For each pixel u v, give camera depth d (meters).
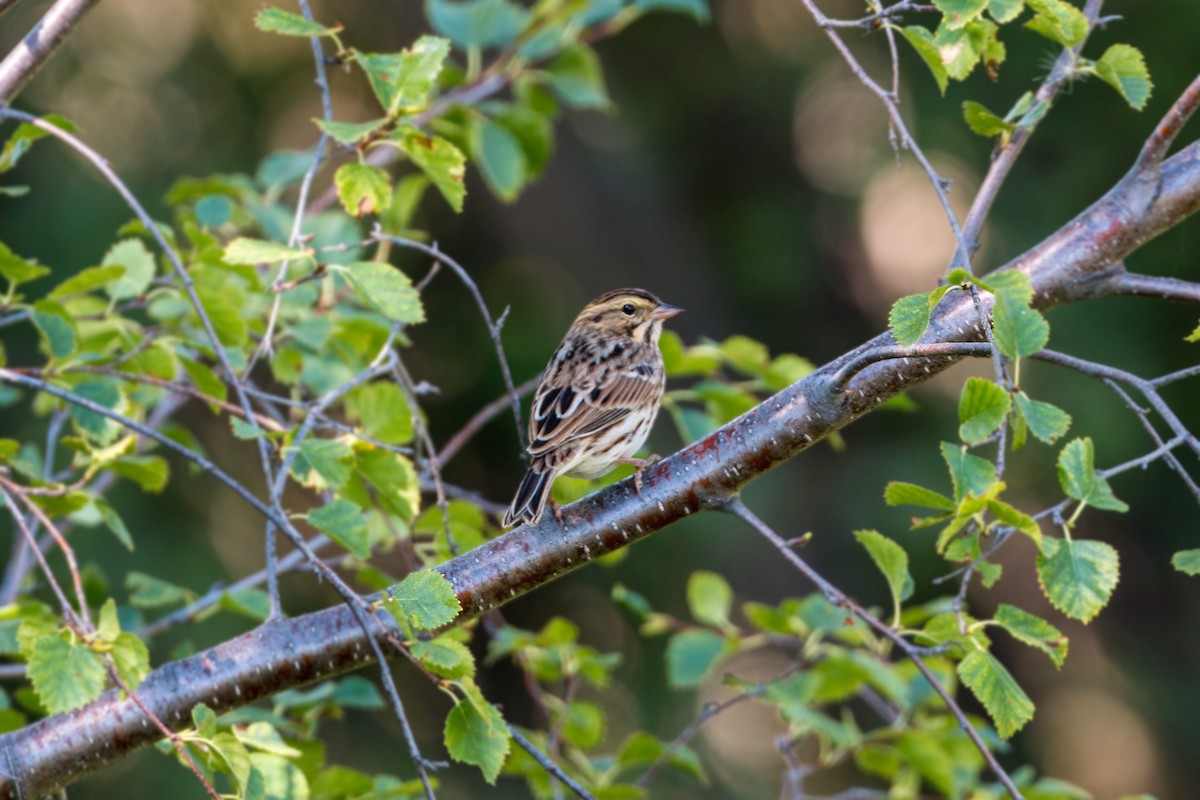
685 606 19.94
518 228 21.48
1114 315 18.50
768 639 10.16
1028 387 18.48
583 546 7.21
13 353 16.55
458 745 6.28
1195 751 21.02
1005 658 21.98
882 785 19.77
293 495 17.52
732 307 22.27
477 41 11.76
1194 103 7.33
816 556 20.53
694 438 9.78
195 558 16.64
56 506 8.26
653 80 21.81
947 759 9.21
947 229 21.94
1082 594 5.78
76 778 7.09
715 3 21.45
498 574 7.22
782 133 21.95
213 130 18.94
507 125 11.34
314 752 8.48
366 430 8.73
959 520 5.72
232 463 17.39
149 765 15.55
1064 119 19.06
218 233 11.28
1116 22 18.34
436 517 9.24
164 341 8.84
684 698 20.06
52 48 7.83
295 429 7.88
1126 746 21.12
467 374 20.17
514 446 20.14
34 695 8.48
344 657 7.12
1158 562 20.98
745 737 20.45
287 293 9.70
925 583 19.97
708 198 22.33
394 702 6.00
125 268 8.85
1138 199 7.54
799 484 20.70
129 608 9.36
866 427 20.75
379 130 7.58
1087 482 5.86
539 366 20.00
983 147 19.41
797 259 22.12
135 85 18.59
